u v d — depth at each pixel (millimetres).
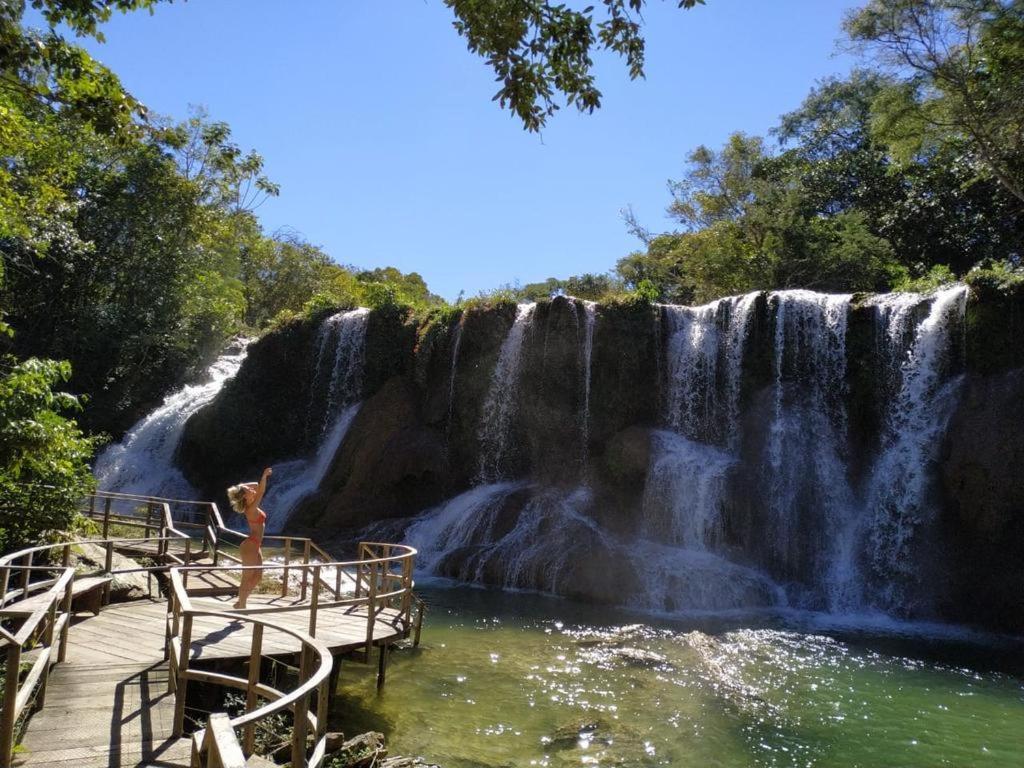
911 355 21031
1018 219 33281
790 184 38531
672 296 43344
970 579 17719
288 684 9844
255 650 6664
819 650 13945
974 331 19766
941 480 19078
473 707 10117
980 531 18078
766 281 34750
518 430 24781
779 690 11414
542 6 7891
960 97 26406
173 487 29234
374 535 22828
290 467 28422
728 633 15031
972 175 33094
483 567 19469
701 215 40125
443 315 27109
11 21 9422
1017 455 18000
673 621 16141
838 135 42688
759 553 20062
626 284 46656
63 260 33438
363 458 25328
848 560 19750
